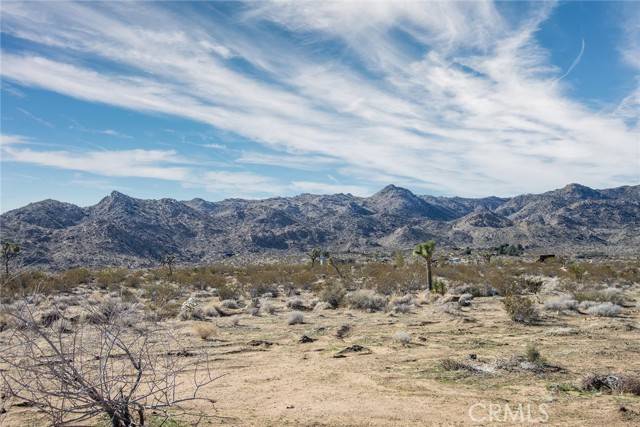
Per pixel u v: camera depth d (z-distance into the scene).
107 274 50.16
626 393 9.62
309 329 19.31
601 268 51.59
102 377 5.75
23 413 8.09
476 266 64.94
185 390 10.16
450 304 26.05
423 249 39.00
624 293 33.22
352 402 9.34
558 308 24.25
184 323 19.78
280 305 30.61
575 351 13.92
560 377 10.95
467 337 16.95
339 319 22.66
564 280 41.75
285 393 10.06
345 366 12.52
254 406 9.14
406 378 11.12
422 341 16.17
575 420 8.06
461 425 7.95
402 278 43.16
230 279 55.22
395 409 8.85
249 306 27.50
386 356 13.75
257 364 12.88
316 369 12.23
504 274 48.56
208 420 8.23
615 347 14.51
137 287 43.00
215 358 13.49
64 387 5.55
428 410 8.76
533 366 11.68
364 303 27.17
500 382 10.62
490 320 21.34
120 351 9.52
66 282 38.53
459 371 11.66
